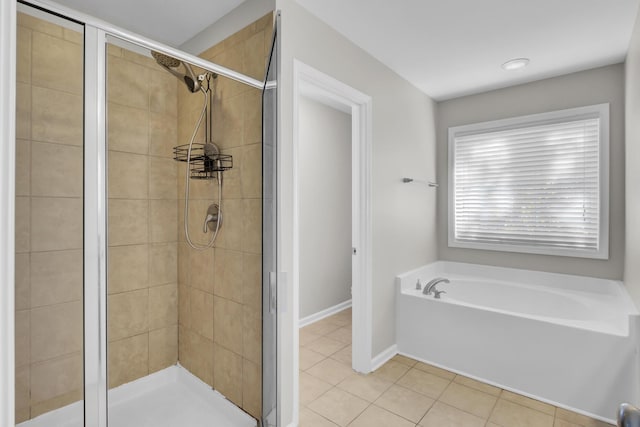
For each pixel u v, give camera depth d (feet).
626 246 8.39
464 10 6.61
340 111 13.60
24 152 3.15
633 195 7.34
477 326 8.14
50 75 3.31
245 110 5.21
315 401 7.19
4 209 1.40
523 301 10.01
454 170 11.96
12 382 1.43
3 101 1.38
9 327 1.42
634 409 2.02
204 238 5.06
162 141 4.79
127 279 4.54
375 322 8.68
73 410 3.52
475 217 11.56
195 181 5.03
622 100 8.96
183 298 5.02
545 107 10.14
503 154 10.96
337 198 13.41
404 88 10.03
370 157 8.38
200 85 4.92
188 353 4.90
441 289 11.05
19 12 3.10
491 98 11.11
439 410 6.88
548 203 10.16
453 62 8.95
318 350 9.79
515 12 6.67
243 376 5.15
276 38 4.65
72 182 3.47
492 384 7.89
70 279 3.47
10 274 1.42
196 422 4.73
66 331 3.45
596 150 9.38
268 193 5.01
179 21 6.75
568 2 6.33
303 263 11.85
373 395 7.43
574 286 9.63
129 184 4.53
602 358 6.62
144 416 4.35
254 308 5.18
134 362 4.46
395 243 9.58
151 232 4.76
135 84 4.37
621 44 7.95
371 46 8.03
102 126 3.74
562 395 7.02
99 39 3.74
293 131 6.20
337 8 6.50
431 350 8.91
